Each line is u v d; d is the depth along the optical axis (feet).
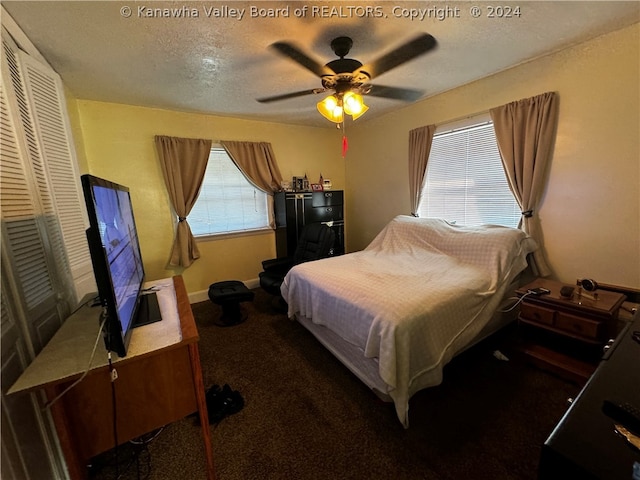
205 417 4.01
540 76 7.47
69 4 4.58
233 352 7.67
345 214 15.35
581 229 7.22
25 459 3.40
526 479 4.03
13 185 4.03
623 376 2.63
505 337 7.70
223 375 6.69
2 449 2.96
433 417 5.22
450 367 6.61
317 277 7.36
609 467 1.77
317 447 4.72
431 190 10.87
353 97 6.40
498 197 8.91
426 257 8.54
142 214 10.30
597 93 6.62
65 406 3.38
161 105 9.87
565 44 6.75
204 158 11.03
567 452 1.89
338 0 4.79
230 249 12.35
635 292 6.36
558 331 6.17
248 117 11.76
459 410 5.35
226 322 9.45
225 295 8.98
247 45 6.07
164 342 3.73
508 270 7.25
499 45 6.66
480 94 8.80
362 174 13.93
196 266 11.60
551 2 5.10
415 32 5.90
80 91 8.28
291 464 4.43
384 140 12.51
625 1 5.14
